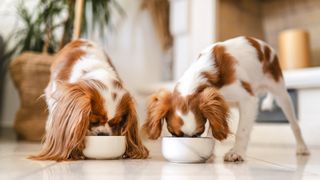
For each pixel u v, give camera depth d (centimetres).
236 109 146
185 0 315
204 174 97
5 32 292
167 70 354
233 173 100
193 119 115
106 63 155
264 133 258
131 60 351
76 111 125
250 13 326
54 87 147
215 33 298
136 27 356
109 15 313
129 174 95
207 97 117
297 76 248
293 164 126
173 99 122
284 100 159
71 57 157
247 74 136
